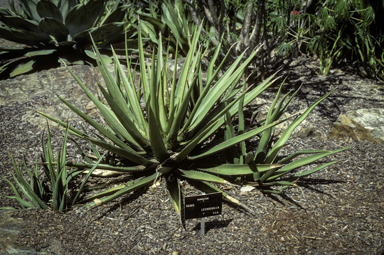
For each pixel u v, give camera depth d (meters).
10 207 2.80
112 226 2.56
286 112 4.23
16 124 3.86
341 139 3.87
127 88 3.21
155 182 2.83
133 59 5.51
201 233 2.50
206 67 5.29
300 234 2.53
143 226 2.58
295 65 5.68
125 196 2.88
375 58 5.09
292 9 5.07
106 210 2.72
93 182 3.07
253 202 2.84
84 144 3.60
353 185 3.07
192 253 2.35
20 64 5.96
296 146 3.67
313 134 3.90
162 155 2.87
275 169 2.97
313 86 4.98
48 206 2.76
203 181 2.98
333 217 2.69
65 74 4.82
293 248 2.40
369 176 3.18
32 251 2.27
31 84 4.59
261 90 3.12
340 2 4.30
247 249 2.39
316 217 2.69
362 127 3.77
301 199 2.90
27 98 4.33
